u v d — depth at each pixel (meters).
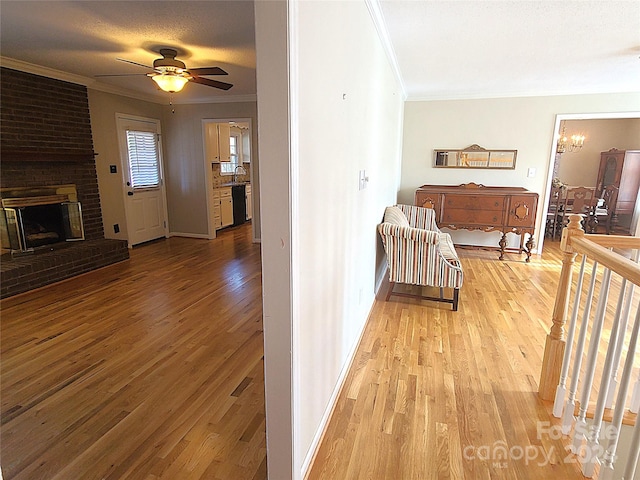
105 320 3.04
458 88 4.90
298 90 1.20
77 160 4.50
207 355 2.51
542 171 5.21
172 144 6.16
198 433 1.80
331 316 1.90
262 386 2.17
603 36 2.79
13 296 3.55
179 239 6.27
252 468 1.60
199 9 2.42
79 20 2.61
